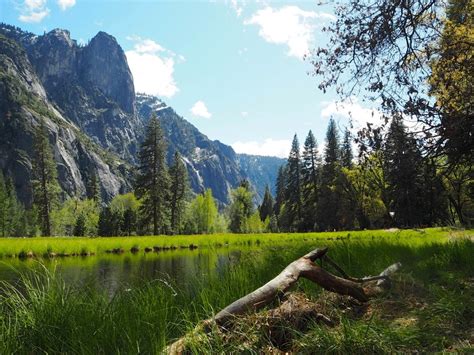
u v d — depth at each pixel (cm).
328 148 6856
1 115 18638
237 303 414
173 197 8262
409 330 351
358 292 498
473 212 3150
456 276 595
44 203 7325
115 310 462
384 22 706
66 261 2077
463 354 298
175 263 1817
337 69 757
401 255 851
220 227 9775
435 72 763
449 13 809
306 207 7744
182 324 448
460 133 704
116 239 3531
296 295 482
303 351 346
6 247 2408
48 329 406
